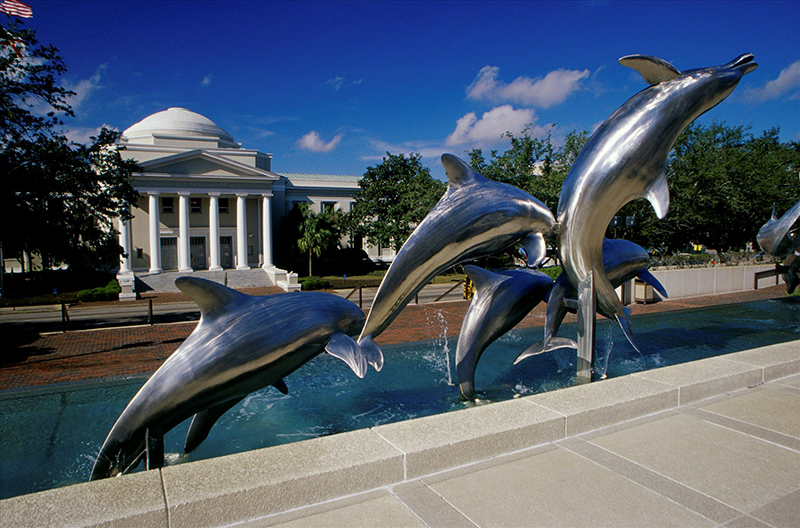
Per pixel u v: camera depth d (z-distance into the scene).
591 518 3.37
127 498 3.28
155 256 39.81
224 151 44.91
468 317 7.55
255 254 46.81
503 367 9.52
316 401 7.75
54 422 7.27
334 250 50.41
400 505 3.56
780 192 32.34
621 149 6.66
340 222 47.75
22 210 17.50
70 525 2.99
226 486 3.41
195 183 41.03
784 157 38.44
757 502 3.57
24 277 36.00
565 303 7.74
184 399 4.92
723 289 22.39
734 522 3.33
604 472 4.02
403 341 12.51
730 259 25.48
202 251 44.75
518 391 8.02
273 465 3.71
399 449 3.96
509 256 33.78
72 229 19.33
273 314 5.29
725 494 3.68
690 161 29.59
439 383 8.59
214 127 49.25
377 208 47.91
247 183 42.75
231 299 5.22
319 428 6.71
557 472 4.02
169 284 36.59
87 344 13.43
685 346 11.45
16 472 5.71
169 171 40.19
